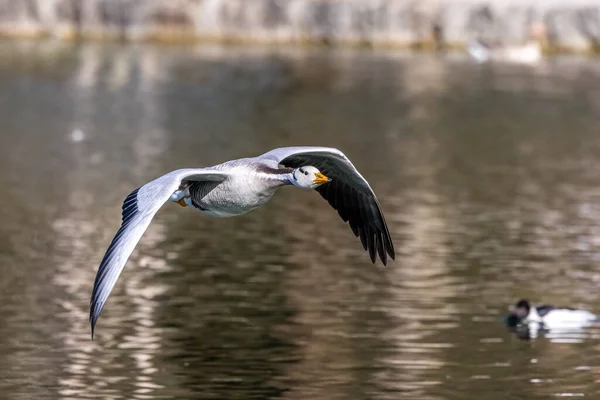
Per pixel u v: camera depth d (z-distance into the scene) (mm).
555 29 57844
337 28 59406
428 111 40688
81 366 13609
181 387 12984
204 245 19828
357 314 15883
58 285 17062
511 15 57719
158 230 20875
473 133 36000
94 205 23234
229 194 9062
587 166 30234
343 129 36281
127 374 13398
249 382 13148
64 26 59500
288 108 40844
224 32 59875
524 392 13078
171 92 44125
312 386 13125
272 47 59062
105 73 48969
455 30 58625
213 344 14492
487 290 17328
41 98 41500
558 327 15523
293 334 14984
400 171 28688
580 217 23156
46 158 29156
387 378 13375
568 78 50656
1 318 15375
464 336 15055
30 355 13992
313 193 24672
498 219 22750
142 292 16844
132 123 36469
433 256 19438
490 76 50750
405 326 15453
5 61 51219
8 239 19969
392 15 59125
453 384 13266
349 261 18906
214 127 36094
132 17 59688
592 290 17438
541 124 38344
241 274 17938
